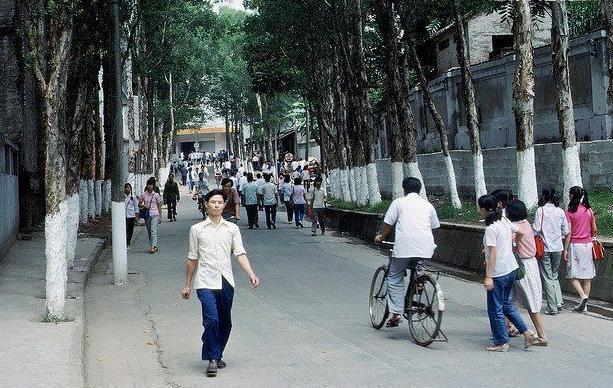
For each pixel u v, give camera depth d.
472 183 24.05
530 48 16.75
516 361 8.73
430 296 9.55
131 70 37.81
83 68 19.02
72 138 18.48
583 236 11.96
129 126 38.25
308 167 46.59
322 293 14.00
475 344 9.74
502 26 29.64
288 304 12.82
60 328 10.20
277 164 58.59
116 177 15.62
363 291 14.24
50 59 11.21
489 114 24.84
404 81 22.95
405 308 10.05
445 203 24.03
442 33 31.00
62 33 11.30
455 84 27.27
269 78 39.88
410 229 10.00
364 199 29.81
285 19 32.28
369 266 18.06
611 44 15.39
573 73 20.08
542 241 11.38
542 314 11.92
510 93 23.61
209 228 8.53
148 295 13.98
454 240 18.30
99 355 9.30
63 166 11.03
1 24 23.69
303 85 38.62
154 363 8.88
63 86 11.30
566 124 16.02
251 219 29.67
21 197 23.39
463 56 20.16
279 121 69.31
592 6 22.36
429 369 8.35
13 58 23.77
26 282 14.34
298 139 82.44
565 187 16.08
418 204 10.12
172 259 19.59
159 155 59.69
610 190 17.72
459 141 27.00
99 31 18.58
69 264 15.84
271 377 8.09
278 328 10.78
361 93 27.88
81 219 27.47
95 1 18.09
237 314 11.90
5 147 19.70
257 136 74.81
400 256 10.00
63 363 8.18
